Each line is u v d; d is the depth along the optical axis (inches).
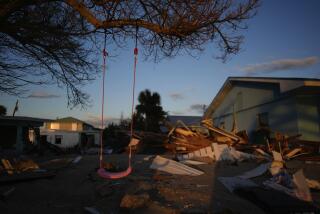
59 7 283.4
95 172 342.0
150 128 1400.1
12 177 281.6
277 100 634.8
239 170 399.5
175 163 423.8
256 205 214.8
